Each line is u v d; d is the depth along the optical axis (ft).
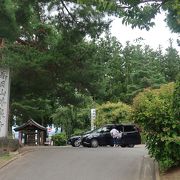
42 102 167.53
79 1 37.50
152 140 54.13
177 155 52.80
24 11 86.69
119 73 239.09
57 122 195.52
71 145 138.41
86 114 192.95
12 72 97.45
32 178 54.34
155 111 53.31
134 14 40.29
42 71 98.48
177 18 38.19
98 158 73.10
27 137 156.66
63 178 53.72
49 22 103.40
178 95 50.57
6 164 67.46
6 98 87.81
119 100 217.36
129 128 124.67
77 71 104.47
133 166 63.26
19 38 100.32
